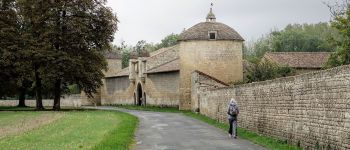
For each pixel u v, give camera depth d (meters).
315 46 99.38
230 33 61.50
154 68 75.06
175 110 59.12
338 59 42.78
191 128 29.28
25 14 55.16
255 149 18.20
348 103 14.18
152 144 20.19
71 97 95.44
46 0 54.09
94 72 56.66
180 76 61.09
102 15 56.69
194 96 52.19
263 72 50.12
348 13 42.97
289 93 19.59
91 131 26.36
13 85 63.22
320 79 16.36
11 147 19.27
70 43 54.72
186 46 60.66
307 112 17.58
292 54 69.75
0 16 56.50
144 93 78.31
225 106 32.47
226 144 20.11
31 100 94.75
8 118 41.31
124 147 18.30
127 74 85.75
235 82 55.94
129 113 51.50
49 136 23.94
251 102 25.73
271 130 22.08
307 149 17.38
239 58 61.69
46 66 53.84
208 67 60.34
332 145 15.31
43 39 54.41
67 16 55.59
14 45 53.97
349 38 42.00
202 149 18.31
